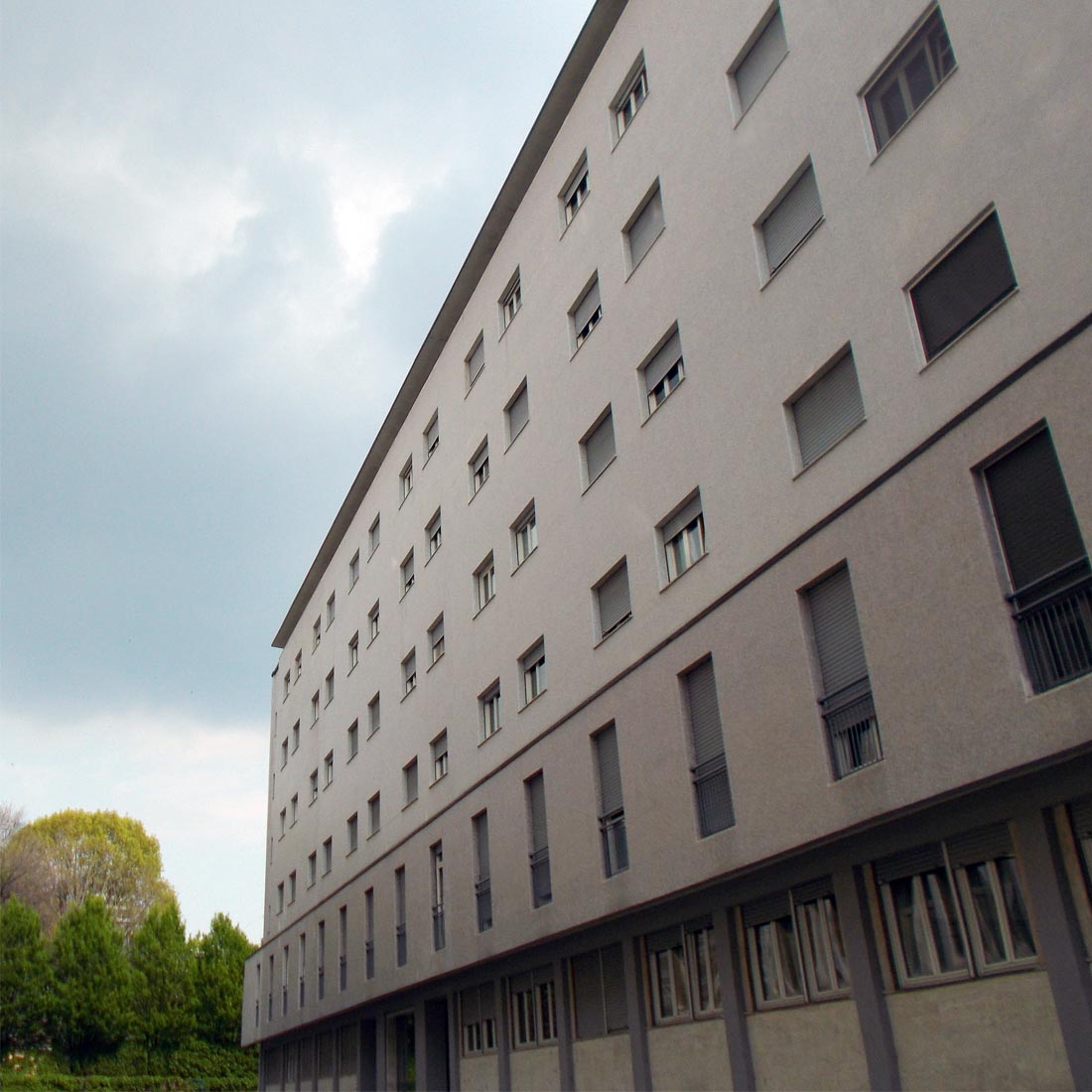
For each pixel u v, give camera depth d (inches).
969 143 455.8
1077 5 410.0
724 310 621.9
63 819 2842.0
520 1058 806.5
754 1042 553.6
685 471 644.1
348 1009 1200.8
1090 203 395.5
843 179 532.7
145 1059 2092.8
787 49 588.4
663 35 721.6
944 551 442.9
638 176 736.3
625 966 673.0
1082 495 385.4
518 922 789.9
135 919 2783.0
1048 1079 393.7
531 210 913.5
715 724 596.1
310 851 1485.0
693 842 591.2
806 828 503.2
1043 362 408.5
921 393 466.6
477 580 965.8
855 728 491.5
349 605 1417.3
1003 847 431.2
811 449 544.1
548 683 790.5
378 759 1203.9
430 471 1123.9
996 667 411.5
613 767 699.4
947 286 463.8
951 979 445.4
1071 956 387.2
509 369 929.5
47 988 2066.9
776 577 546.9
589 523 756.6
